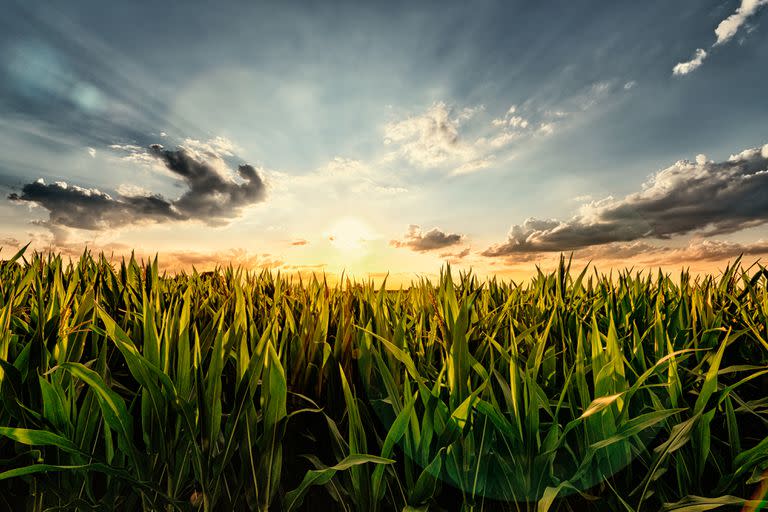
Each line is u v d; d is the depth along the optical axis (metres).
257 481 1.09
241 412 1.13
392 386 1.14
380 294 1.68
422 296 2.10
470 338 1.54
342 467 0.98
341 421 1.28
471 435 1.08
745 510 1.07
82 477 1.17
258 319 2.01
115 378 1.60
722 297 1.97
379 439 1.18
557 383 1.42
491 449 1.10
